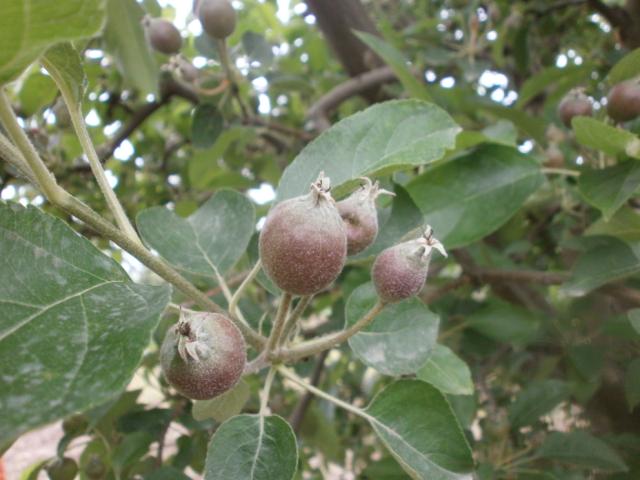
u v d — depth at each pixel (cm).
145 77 28
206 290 25
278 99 46
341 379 45
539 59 42
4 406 7
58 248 10
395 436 14
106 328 8
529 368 35
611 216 19
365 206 14
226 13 26
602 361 26
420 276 13
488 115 32
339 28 35
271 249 11
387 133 17
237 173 38
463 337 29
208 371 11
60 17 8
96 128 35
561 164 26
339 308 31
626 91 20
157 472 19
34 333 8
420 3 50
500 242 34
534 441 25
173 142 44
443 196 22
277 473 12
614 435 25
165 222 18
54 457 24
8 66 8
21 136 10
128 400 24
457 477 14
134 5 25
